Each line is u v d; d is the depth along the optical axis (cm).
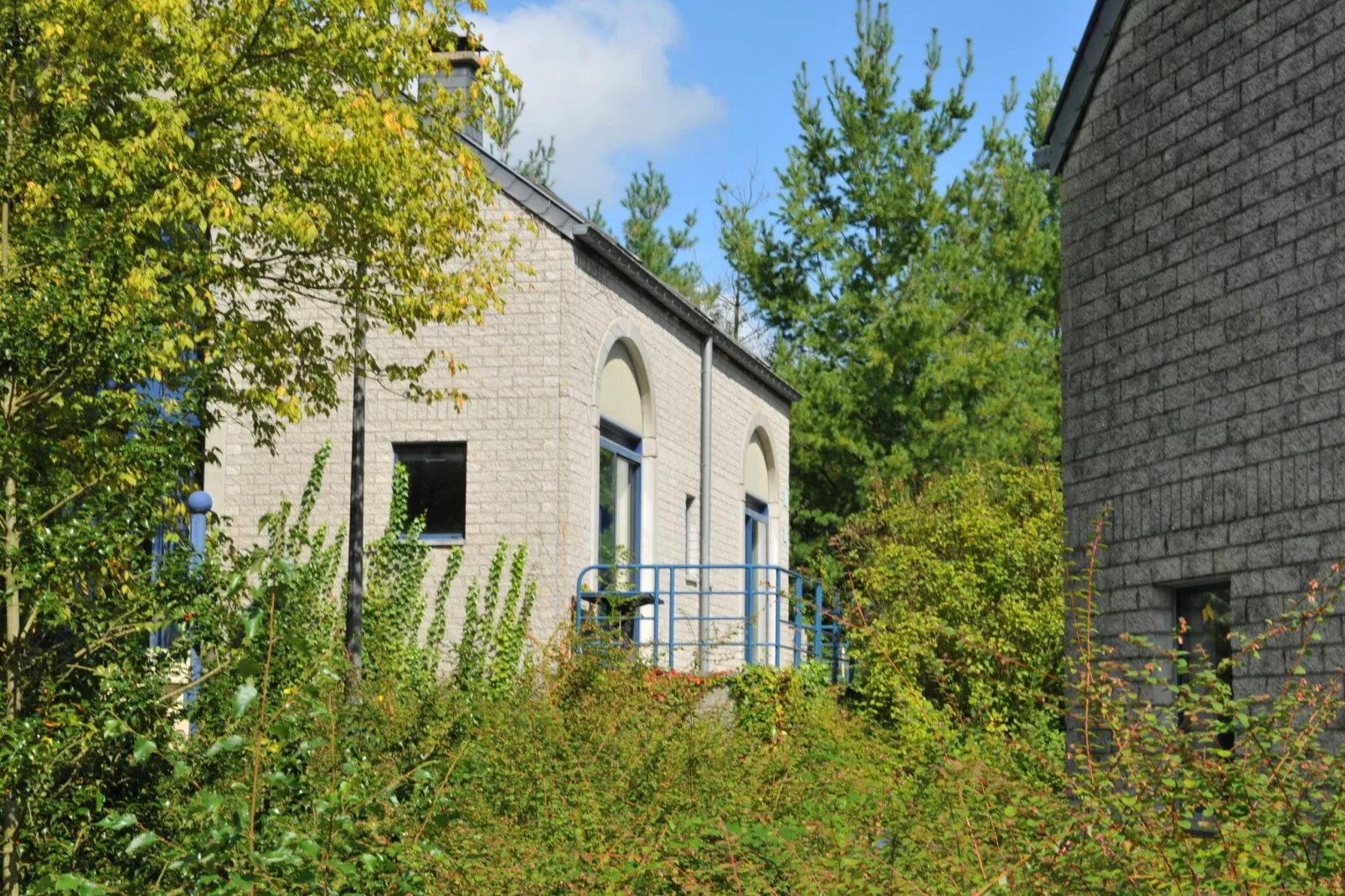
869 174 3244
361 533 1538
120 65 1079
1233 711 573
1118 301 1102
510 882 667
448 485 1795
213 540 858
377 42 1190
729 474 2391
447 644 1752
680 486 2169
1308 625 863
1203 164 1023
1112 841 522
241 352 1242
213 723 632
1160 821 532
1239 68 992
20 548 619
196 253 977
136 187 1056
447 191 1277
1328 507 893
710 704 1573
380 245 1288
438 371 1791
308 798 550
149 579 658
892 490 2289
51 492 648
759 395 2559
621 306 1950
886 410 3097
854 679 1692
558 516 1755
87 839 607
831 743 1044
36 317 657
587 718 991
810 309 3247
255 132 1157
